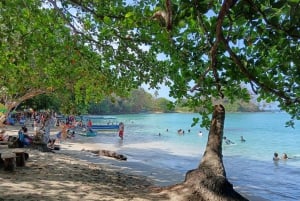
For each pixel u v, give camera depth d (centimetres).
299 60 473
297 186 1758
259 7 384
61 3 973
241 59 530
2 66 1191
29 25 1012
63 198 998
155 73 1189
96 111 12962
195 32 651
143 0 902
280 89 574
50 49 1159
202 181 1094
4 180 1137
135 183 1407
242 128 6450
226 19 496
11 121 4734
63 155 2031
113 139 3778
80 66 1382
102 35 1033
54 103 4769
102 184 1261
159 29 701
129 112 15575
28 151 1897
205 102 806
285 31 382
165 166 2153
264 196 1533
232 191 1091
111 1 923
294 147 3556
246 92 682
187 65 686
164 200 1080
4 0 859
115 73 1320
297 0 324
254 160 2644
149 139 3962
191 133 4991
